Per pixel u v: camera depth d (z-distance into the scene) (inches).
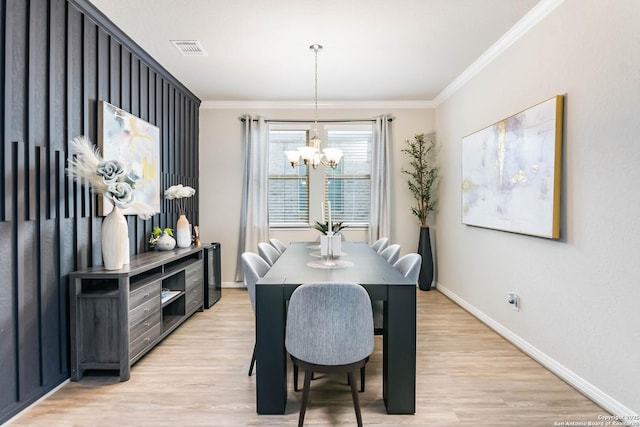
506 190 113.4
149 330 102.9
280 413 75.8
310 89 169.0
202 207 190.7
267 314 76.0
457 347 110.7
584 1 81.9
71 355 89.0
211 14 101.1
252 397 82.6
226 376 92.7
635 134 69.1
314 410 77.4
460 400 80.6
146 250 130.9
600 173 77.6
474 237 141.6
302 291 66.6
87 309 89.6
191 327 130.2
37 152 79.9
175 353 107.3
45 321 82.2
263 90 170.4
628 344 71.2
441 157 180.2
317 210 193.9
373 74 148.9
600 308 78.0
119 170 92.8
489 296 129.2
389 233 187.3
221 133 189.9
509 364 98.9
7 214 71.9
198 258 150.6
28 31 77.3
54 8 84.9
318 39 116.6
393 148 191.8
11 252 73.5
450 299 167.3
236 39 116.8
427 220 192.2
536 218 97.7
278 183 195.3
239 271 190.7
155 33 112.5
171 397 82.4
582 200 82.9
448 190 171.2
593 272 79.7
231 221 191.5
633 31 69.2
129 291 92.0
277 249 139.4
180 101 162.9
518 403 79.3
